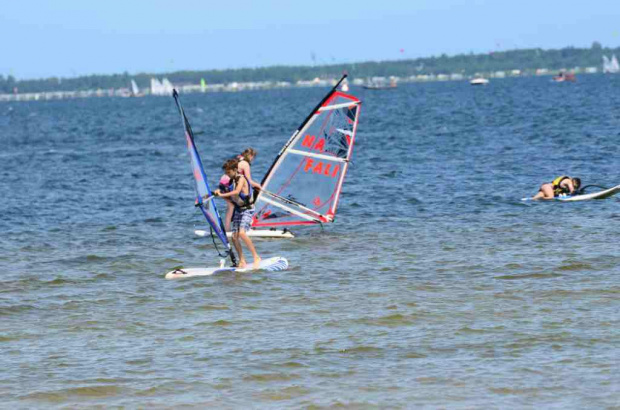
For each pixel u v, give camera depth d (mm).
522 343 40406
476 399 33875
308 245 67812
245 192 58844
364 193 97000
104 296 52344
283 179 74250
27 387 36281
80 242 71875
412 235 70250
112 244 70625
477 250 62906
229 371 37781
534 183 99875
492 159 128250
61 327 45531
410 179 108312
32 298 52125
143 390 35719
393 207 86312
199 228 78000
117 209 92562
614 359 37688
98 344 42281
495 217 77625
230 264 61938
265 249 66875
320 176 74875
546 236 67188
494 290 50688
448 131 199625
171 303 50188
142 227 79375
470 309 46625
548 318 44312
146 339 42969
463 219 77375
